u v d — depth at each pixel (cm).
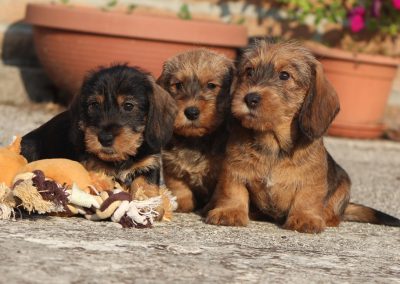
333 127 923
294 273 356
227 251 389
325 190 491
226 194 488
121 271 331
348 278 357
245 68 495
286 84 483
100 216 432
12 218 418
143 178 471
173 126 490
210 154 520
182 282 324
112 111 455
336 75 899
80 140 466
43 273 317
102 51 808
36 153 499
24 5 967
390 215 552
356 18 962
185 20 807
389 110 1016
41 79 931
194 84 523
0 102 918
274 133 479
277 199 491
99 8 962
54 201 407
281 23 999
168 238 409
